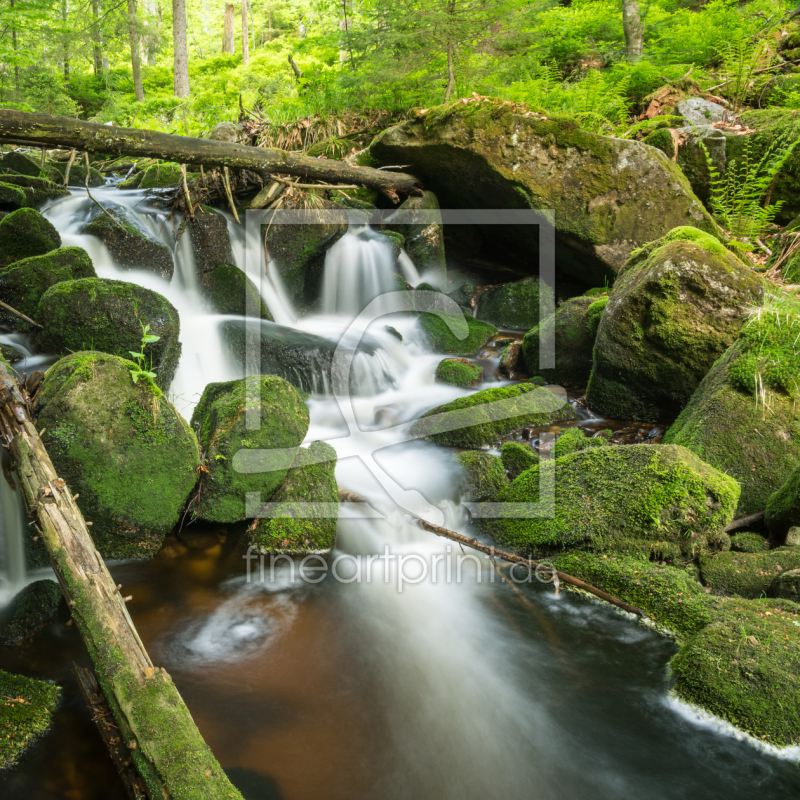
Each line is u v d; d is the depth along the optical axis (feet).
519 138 22.63
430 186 26.96
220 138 28.89
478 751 8.07
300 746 8.04
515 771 7.79
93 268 17.40
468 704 8.86
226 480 12.07
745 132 25.11
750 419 12.82
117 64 83.87
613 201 22.67
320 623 10.48
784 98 28.22
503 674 9.45
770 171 23.32
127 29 70.13
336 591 11.30
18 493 10.73
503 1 25.53
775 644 8.75
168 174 29.37
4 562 11.02
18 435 9.86
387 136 25.29
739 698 8.26
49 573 11.03
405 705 8.80
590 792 7.51
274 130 29.76
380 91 29.99
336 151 28.66
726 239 22.57
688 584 10.52
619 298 16.56
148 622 10.18
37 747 7.57
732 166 24.75
